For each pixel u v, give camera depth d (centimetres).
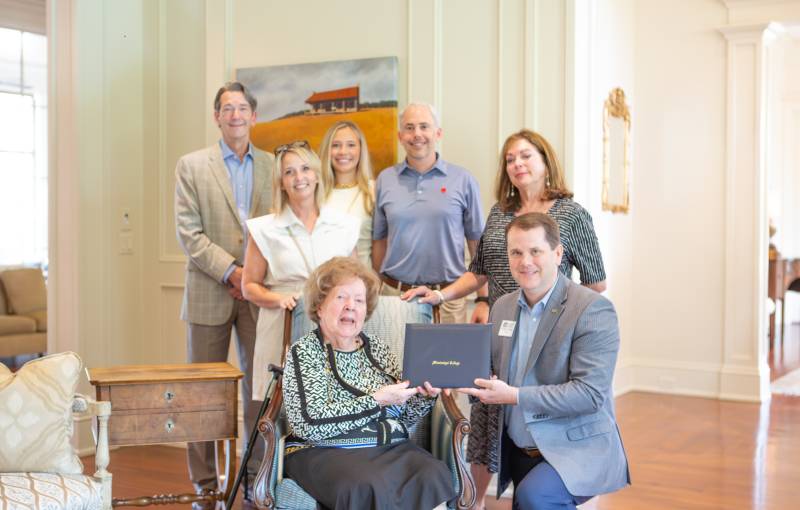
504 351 306
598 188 647
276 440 304
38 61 964
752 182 701
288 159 385
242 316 461
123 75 574
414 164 420
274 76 521
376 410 295
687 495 446
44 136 979
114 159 569
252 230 391
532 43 469
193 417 362
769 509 424
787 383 770
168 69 584
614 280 699
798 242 1135
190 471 434
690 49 719
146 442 355
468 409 436
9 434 316
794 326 1199
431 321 361
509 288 366
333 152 432
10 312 902
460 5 484
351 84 502
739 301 705
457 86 486
